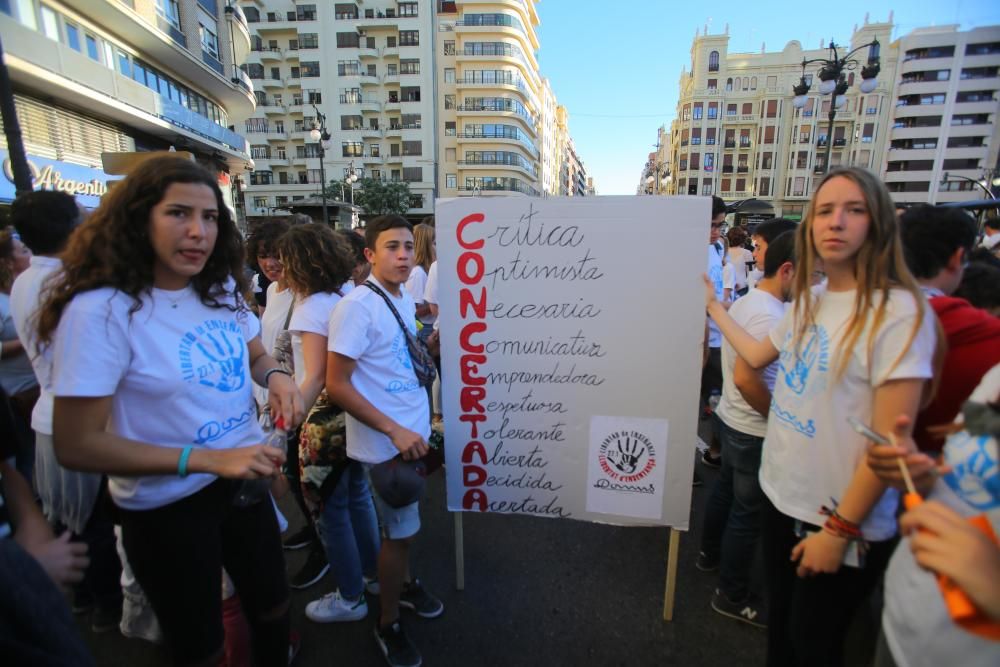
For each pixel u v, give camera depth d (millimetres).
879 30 51031
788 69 51656
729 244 6328
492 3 51344
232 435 1414
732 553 2084
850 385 1233
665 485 2006
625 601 2244
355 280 3090
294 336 2201
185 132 19406
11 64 11750
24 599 710
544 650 1970
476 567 2494
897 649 1023
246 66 50094
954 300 1418
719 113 53719
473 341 2031
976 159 50625
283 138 50688
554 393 2023
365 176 50906
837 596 1330
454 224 1942
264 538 1555
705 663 1908
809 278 1352
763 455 1543
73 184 13859
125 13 15180
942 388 1374
